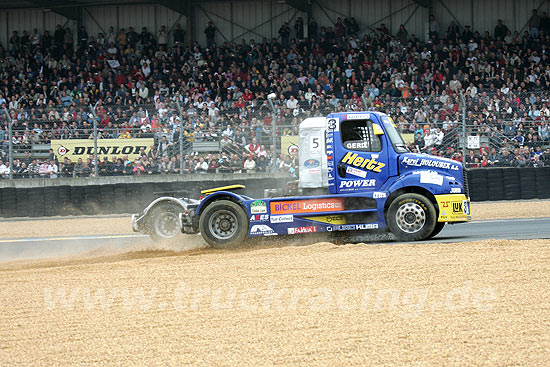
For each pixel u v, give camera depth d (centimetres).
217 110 4450
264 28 6075
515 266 1603
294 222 2144
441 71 4972
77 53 5856
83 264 2056
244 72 5325
